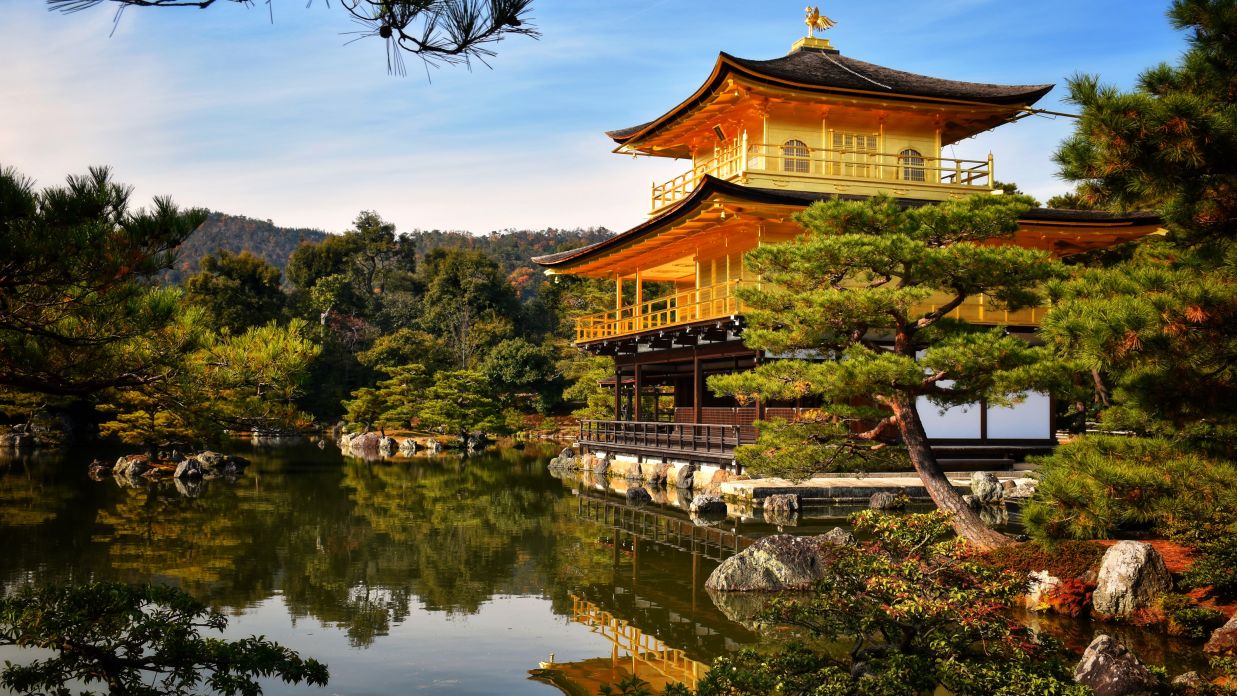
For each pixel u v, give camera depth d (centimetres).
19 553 1942
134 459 3641
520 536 2278
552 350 7744
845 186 3172
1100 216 2969
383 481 3525
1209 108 890
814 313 1672
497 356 7031
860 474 2880
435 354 7275
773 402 3122
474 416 5719
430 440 5394
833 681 840
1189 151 887
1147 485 937
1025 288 1775
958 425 2986
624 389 5034
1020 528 2202
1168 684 1006
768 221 2948
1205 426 1023
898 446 1934
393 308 9131
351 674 1214
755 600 1623
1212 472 920
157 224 712
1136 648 1252
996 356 1577
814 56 3569
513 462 4541
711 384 1891
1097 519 984
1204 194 955
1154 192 965
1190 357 902
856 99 3092
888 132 3281
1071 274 1661
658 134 3572
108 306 760
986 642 893
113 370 867
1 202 641
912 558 939
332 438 6266
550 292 8150
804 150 3209
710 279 3491
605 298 6850
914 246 1628
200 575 1780
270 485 3325
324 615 1513
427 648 1336
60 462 3959
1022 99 3183
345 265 10031
